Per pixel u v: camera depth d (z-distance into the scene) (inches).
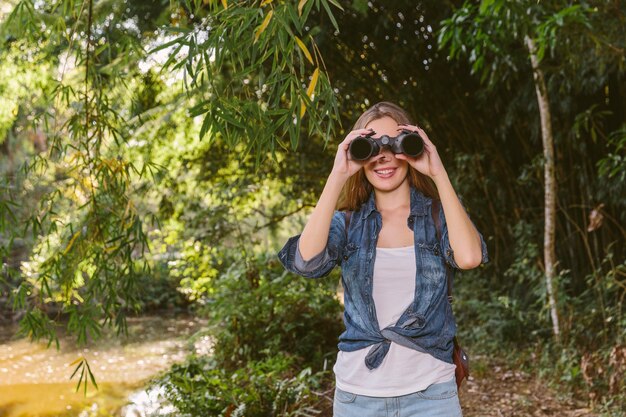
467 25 171.9
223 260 284.8
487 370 217.0
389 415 66.5
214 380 166.4
